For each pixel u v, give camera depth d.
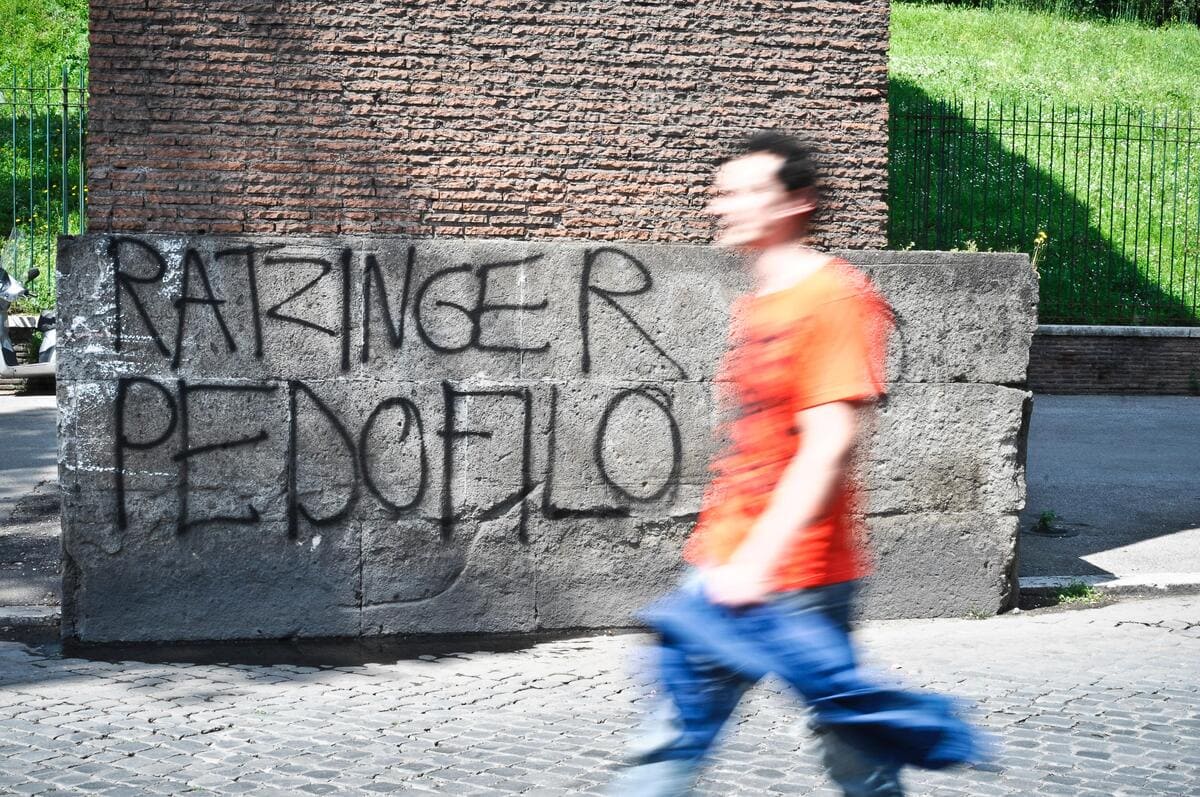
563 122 10.17
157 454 8.84
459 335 9.09
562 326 9.20
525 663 8.41
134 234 8.77
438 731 6.76
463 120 10.03
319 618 9.04
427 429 9.09
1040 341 25.97
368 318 9.00
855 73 10.62
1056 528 12.91
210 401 8.87
